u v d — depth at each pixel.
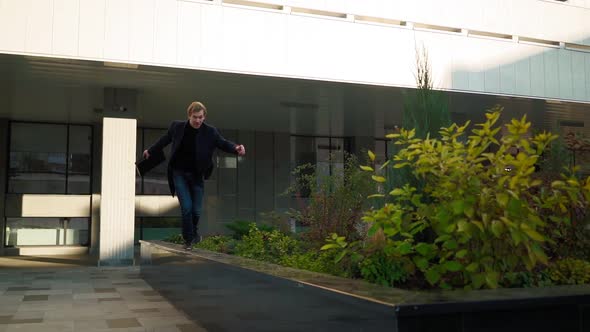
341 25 15.91
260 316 4.17
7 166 21.30
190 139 6.66
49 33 13.26
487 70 17.66
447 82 17.05
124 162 16.34
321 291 3.14
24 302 8.36
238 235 15.24
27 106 19.08
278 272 4.13
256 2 15.20
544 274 3.70
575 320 2.62
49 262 17.58
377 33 16.31
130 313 7.22
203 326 6.06
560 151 5.70
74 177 22.27
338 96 17.83
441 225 3.52
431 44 16.95
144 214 22.73
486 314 2.49
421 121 4.56
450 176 3.54
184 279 7.12
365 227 7.12
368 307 2.59
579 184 3.72
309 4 15.61
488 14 17.92
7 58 13.39
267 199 24.36
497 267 3.48
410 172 4.25
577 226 4.27
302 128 23.88
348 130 24.38
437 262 3.75
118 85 16.22
